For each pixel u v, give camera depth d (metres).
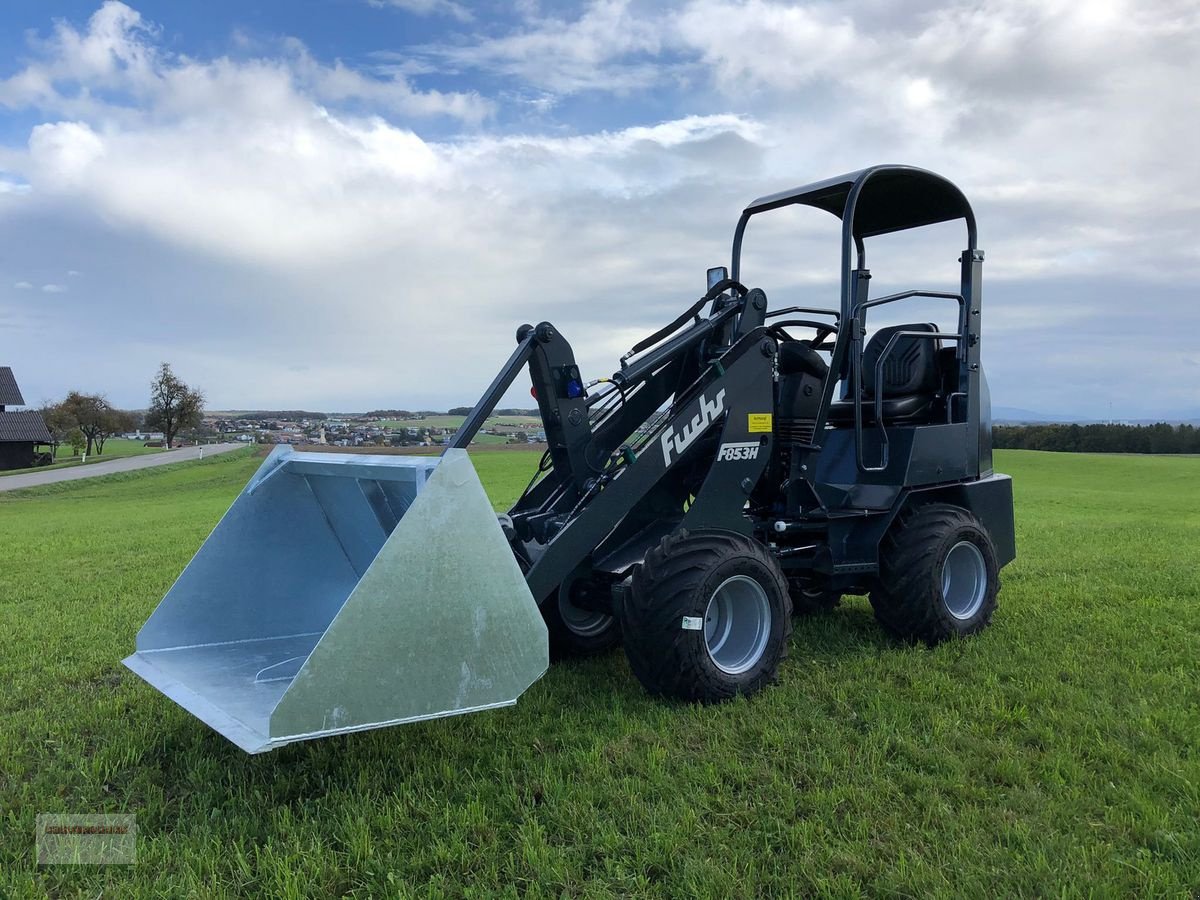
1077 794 3.00
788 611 4.20
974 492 5.43
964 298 5.38
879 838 2.76
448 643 3.11
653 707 3.90
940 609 4.89
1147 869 2.52
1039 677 4.29
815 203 5.36
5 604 7.07
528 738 3.57
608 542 4.56
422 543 3.06
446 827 2.82
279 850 2.71
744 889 2.44
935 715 3.72
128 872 2.63
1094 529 12.16
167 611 3.88
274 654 3.88
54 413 67.44
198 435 87.50
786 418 5.07
